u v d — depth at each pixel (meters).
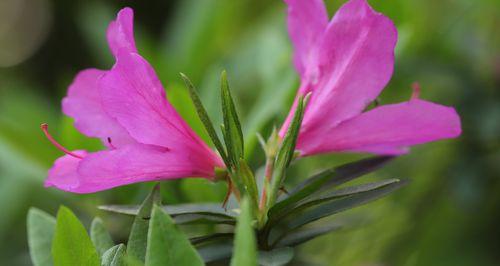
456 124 0.37
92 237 0.37
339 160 0.52
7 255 0.52
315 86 0.38
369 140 0.37
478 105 0.52
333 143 0.37
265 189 0.36
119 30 0.35
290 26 0.39
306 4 0.38
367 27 0.36
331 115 0.37
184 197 0.43
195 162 0.36
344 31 0.37
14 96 0.53
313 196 0.37
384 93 0.53
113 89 0.35
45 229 0.38
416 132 0.37
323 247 0.53
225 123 0.35
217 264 0.38
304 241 0.37
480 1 0.53
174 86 0.42
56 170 0.37
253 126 0.43
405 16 0.51
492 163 0.53
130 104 0.35
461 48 0.53
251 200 0.36
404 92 0.53
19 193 0.51
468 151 0.53
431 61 0.52
